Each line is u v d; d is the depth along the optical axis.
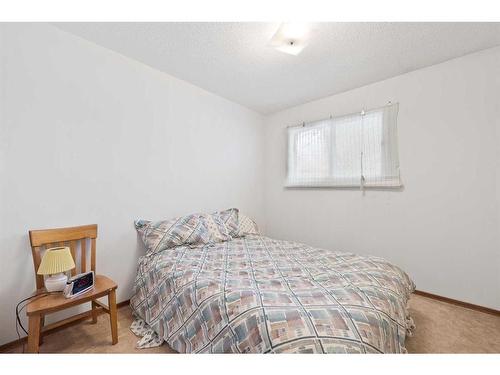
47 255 1.56
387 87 2.76
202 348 1.35
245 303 1.27
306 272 1.71
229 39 2.07
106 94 2.19
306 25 1.86
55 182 1.88
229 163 3.44
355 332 1.04
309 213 3.46
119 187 2.28
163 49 2.22
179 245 2.36
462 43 2.09
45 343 1.67
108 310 1.74
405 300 1.62
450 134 2.37
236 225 3.00
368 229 2.90
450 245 2.37
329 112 3.27
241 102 3.50
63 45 1.94
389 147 2.72
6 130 1.66
